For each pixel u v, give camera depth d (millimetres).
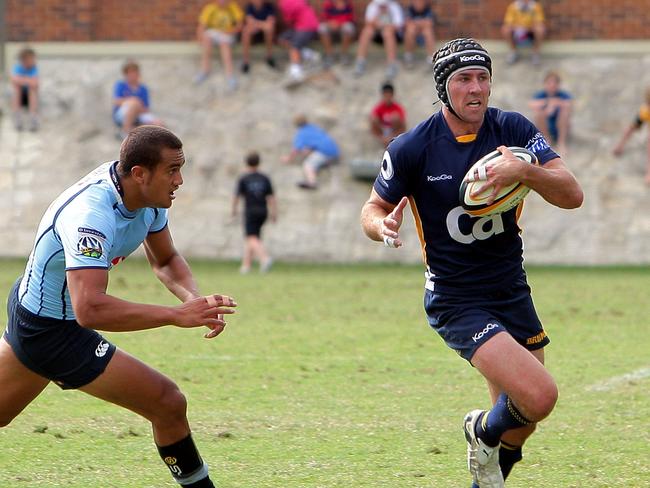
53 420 28734
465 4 92688
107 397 19094
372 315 50219
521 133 19750
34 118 88750
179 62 94312
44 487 22078
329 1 91875
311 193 83812
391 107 85062
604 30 91438
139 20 95000
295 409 30016
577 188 19312
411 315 50188
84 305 17562
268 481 22531
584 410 29781
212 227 82312
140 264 77000
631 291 59875
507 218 19641
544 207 81375
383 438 26578
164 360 37969
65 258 18031
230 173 85562
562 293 59000
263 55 94062
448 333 19828
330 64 92438
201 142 87750
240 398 31531
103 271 17828
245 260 71625
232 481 22531
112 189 18328
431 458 24594
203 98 91062
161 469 23641
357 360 38000
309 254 80125
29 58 88562
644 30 91000
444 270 19938
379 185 20266
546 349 40219
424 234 20125
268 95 90750
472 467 19953
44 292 18562
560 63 91000
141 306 17734
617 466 23828
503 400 19234
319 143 84312
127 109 85875
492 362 18734
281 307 53000
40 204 83562
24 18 95062
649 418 28672
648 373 35156
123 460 24469
